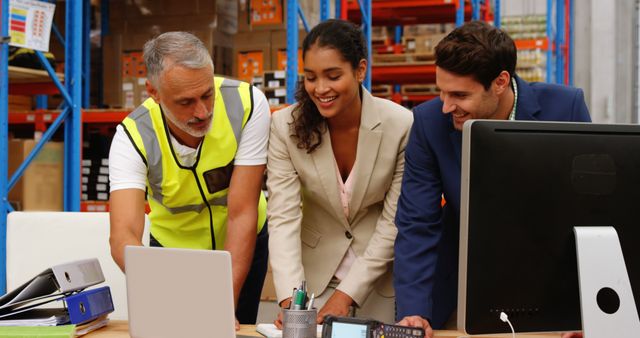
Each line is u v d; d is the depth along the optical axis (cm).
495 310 173
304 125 250
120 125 256
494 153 168
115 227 244
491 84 206
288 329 192
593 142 173
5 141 388
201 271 183
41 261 278
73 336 215
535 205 171
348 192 260
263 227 299
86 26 596
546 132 171
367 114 252
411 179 233
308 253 272
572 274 176
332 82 235
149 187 271
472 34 204
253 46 540
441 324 249
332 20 239
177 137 254
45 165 481
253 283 304
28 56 449
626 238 176
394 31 855
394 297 268
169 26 539
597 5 1002
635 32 988
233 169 261
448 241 248
